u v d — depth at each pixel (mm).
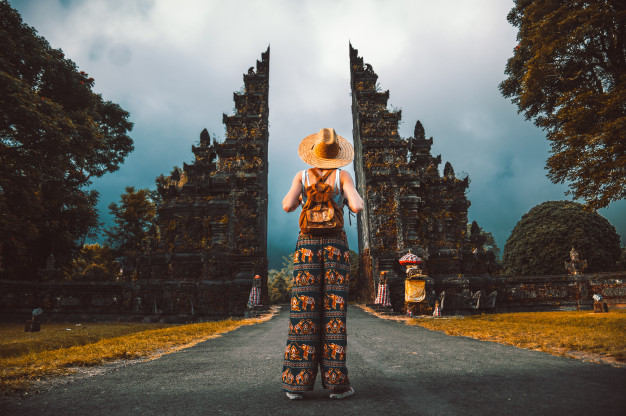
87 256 30891
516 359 2982
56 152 18406
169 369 3045
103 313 23641
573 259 22938
